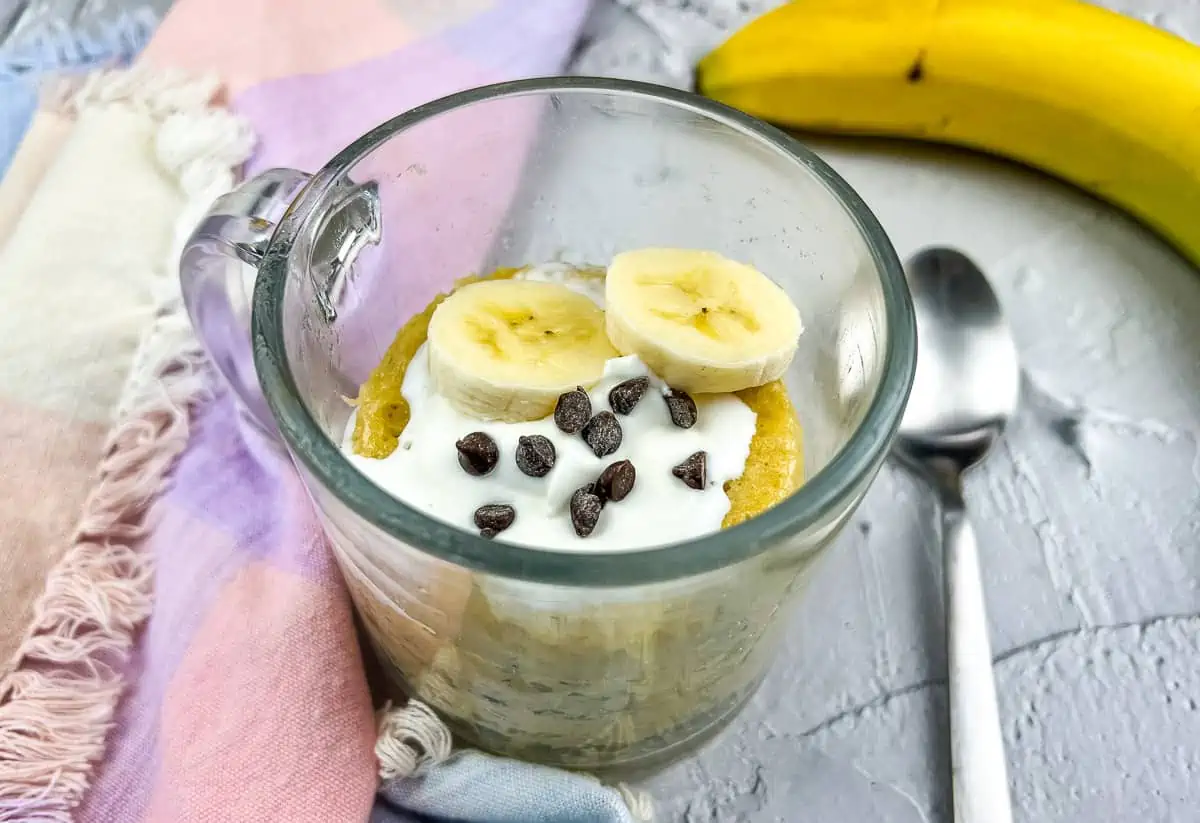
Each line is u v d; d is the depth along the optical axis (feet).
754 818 0.70
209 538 0.73
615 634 0.61
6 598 0.71
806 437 0.72
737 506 0.68
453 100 0.73
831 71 0.96
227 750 0.66
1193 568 0.79
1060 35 0.93
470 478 0.65
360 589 0.67
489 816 0.68
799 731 0.73
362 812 0.66
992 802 0.68
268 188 0.73
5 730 0.67
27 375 0.78
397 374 0.74
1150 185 0.94
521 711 0.67
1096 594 0.78
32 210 0.86
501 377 0.67
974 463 0.83
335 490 0.58
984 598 0.78
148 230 0.85
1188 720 0.73
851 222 0.68
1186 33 1.07
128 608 0.71
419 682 0.70
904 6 0.95
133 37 1.00
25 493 0.74
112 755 0.67
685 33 1.09
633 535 0.64
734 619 0.63
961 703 0.72
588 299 0.75
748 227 0.81
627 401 0.67
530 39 1.00
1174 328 0.92
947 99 0.98
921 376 0.85
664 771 0.72
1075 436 0.85
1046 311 0.93
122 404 0.78
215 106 0.93
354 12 0.99
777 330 0.70
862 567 0.79
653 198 0.83
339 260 0.72
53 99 0.94
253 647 0.68
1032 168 1.03
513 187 0.83
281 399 0.60
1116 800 0.70
